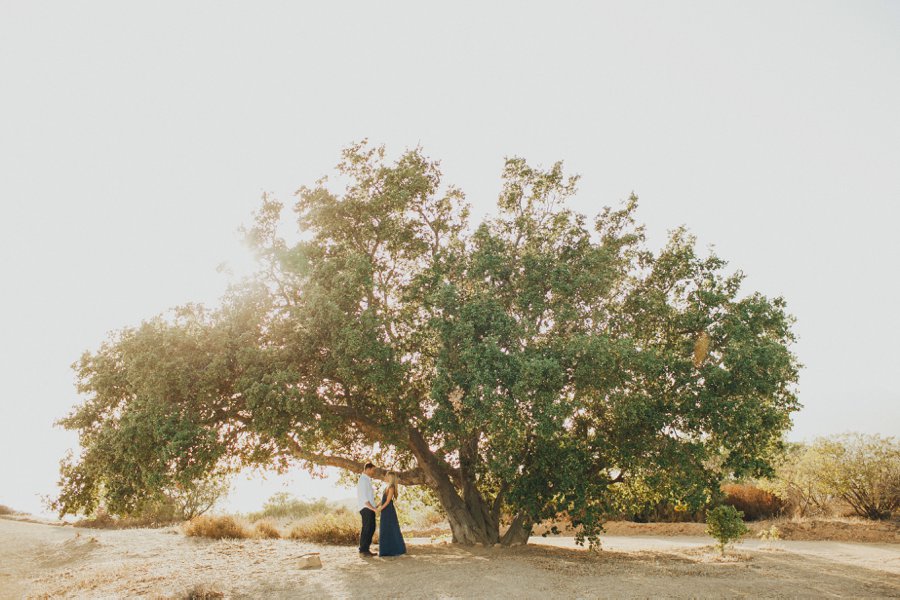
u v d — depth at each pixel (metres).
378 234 13.84
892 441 18.88
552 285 12.19
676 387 11.82
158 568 11.57
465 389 11.06
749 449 11.55
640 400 11.48
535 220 14.19
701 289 12.73
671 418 11.83
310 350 11.20
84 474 11.43
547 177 14.12
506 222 14.23
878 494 18.50
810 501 20.59
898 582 9.64
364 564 11.02
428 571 9.98
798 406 12.27
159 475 10.10
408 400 12.32
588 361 11.01
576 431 13.12
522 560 11.32
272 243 13.41
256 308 12.01
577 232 13.45
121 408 11.52
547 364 10.31
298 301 12.80
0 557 13.66
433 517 24.98
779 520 20.28
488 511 14.48
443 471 14.43
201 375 10.73
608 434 12.70
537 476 12.12
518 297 12.34
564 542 17.61
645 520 23.39
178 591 8.97
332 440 13.28
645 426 11.99
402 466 15.48
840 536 17.00
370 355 10.97
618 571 10.44
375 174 14.27
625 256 13.97
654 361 11.28
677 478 11.69
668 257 13.30
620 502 14.83
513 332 11.26
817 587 9.16
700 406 11.38
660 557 12.77
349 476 16.14
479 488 15.28
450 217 14.97
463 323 10.96
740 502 22.80
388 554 11.83
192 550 14.05
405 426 12.78
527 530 14.33
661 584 9.22
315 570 10.55
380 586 8.88
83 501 11.43
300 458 12.93
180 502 25.00
